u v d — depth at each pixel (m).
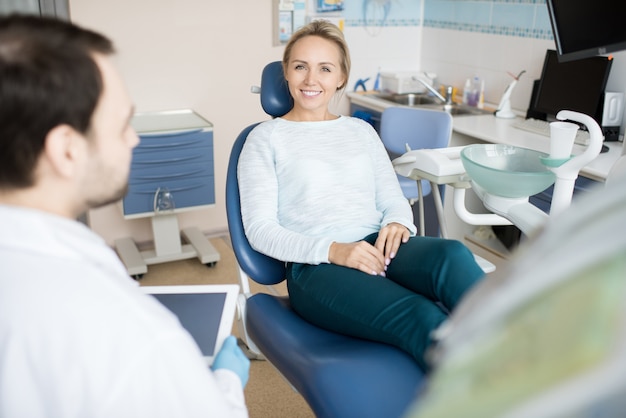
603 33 1.26
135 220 3.59
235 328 2.67
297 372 1.47
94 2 3.24
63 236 0.75
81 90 0.73
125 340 0.72
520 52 3.56
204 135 3.26
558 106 3.22
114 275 0.77
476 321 0.32
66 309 0.70
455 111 3.84
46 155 0.74
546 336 0.29
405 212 1.95
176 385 0.75
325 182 1.93
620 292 0.28
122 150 0.81
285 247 1.79
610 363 0.26
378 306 1.53
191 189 3.31
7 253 0.72
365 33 4.13
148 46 3.41
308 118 2.05
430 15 4.20
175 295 1.38
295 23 3.83
